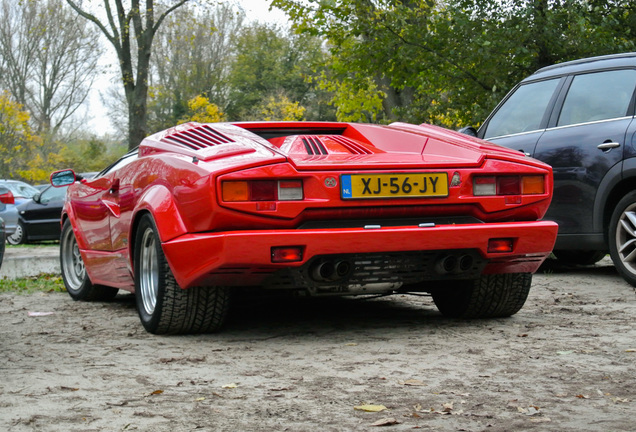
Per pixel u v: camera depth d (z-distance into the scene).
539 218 4.20
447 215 3.96
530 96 6.89
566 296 5.48
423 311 4.92
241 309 5.08
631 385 2.88
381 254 3.78
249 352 3.63
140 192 4.36
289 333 4.15
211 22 29.09
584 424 2.37
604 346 3.63
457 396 2.74
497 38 10.89
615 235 5.90
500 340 3.83
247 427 2.38
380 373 3.13
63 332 4.32
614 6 10.99
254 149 3.80
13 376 3.15
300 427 2.38
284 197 3.64
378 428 2.36
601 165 5.98
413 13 12.36
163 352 3.65
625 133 5.84
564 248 6.35
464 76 11.70
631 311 4.70
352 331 4.18
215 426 2.40
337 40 14.84
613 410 2.53
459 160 3.98
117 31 28.48
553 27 10.77
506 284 4.36
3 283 7.03
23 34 50.19
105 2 28.39
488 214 4.01
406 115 13.16
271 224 3.65
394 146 4.30
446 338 3.91
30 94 51.38
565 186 6.27
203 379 3.07
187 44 51.88
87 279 5.77
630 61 6.10
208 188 3.59
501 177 4.04
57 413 2.56
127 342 3.94
